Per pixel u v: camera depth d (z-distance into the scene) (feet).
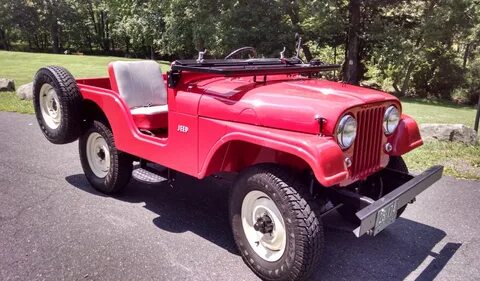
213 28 65.16
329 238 12.37
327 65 13.37
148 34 98.84
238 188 10.32
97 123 14.60
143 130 13.56
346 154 9.95
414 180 10.72
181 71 11.43
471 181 17.37
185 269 10.52
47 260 10.69
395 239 12.41
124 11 106.42
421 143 12.42
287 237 9.37
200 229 12.71
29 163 18.25
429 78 66.64
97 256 10.94
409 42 59.72
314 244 9.14
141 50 140.26
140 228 12.61
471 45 64.90
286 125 9.66
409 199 10.28
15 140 21.77
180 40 81.20
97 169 15.44
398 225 13.33
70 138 15.07
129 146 13.24
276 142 9.23
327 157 8.65
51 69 14.89
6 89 36.27
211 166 10.96
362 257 11.37
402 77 66.08
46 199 14.49
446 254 11.63
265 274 10.00
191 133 11.26
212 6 67.72
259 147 10.67
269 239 10.09
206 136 10.89
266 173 9.62
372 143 10.78
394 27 61.77
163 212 13.82
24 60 77.71
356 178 10.43
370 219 8.91
